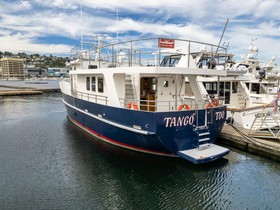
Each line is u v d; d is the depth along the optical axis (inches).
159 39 314.7
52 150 390.3
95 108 404.5
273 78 690.2
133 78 381.7
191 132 317.7
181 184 279.0
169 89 377.4
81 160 346.3
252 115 458.9
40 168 321.1
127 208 233.8
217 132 351.9
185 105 331.0
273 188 271.1
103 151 376.8
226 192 263.0
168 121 296.8
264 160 345.4
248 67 731.4
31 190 263.4
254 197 253.3
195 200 248.2
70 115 582.2
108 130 382.0
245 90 546.9
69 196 252.7
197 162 286.8
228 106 544.1
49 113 773.9
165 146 309.1
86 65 533.6
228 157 355.6
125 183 281.6
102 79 403.2
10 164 334.0
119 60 503.2
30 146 411.8
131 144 357.1
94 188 269.7
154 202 244.7
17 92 1521.9
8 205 234.8
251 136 391.5
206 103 373.7
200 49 570.3
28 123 603.8
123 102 365.1
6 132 508.1
